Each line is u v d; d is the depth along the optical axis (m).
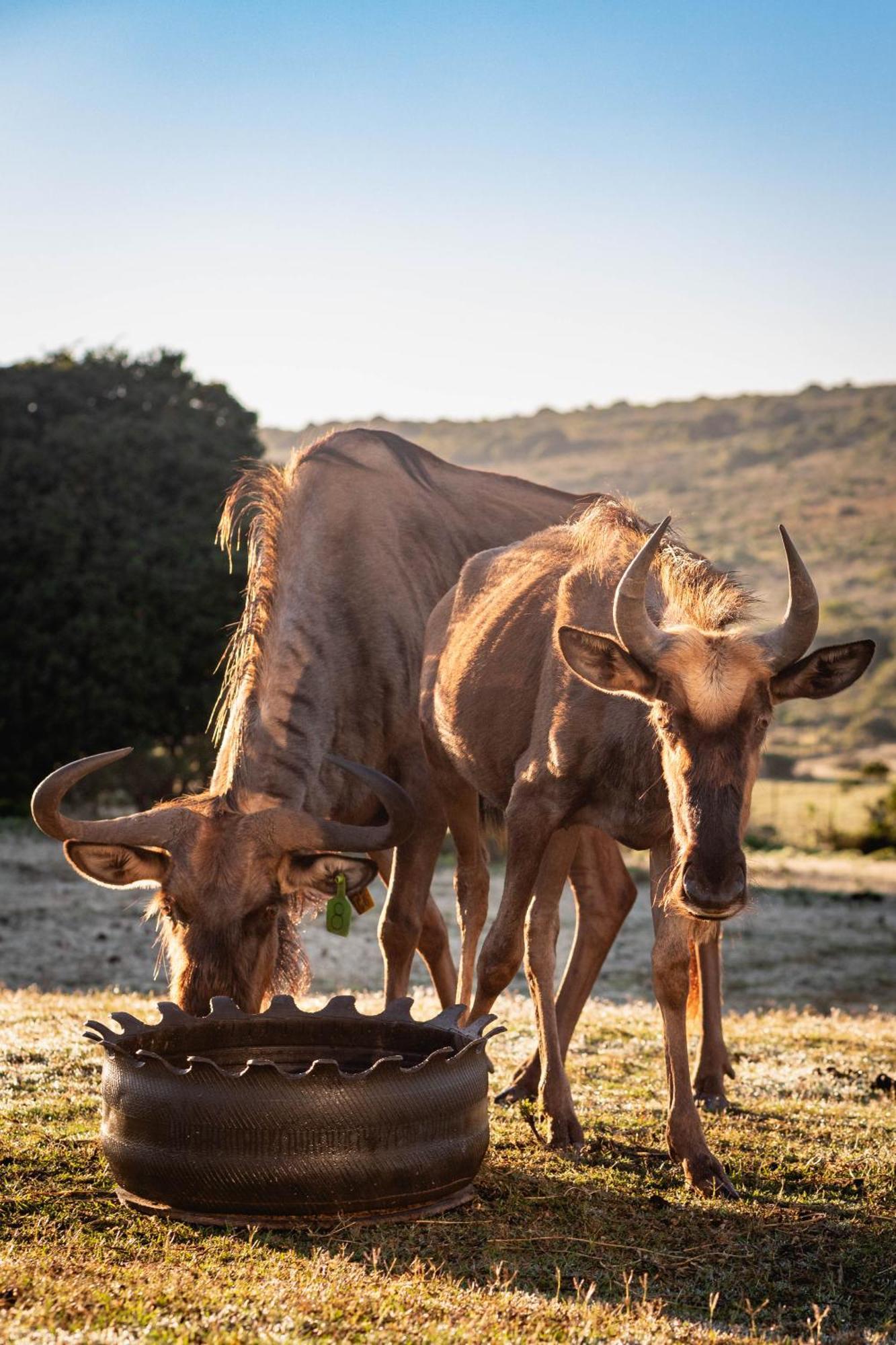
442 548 7.96
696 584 5.29
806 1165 5.29
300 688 6.79
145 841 5.32
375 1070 4.30
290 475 7.65
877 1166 5.29
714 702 4.59
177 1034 4.89
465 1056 4.55
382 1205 4.39
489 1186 4.86
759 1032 8.86
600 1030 8.23
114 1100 4.45
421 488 8.10
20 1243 4.09
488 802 7.51
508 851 5.77
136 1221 4.32
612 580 5.69
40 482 29.19
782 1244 4.42
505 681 6.18
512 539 8.30
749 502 194.00
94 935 16.03
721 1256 4.31
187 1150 4.28
